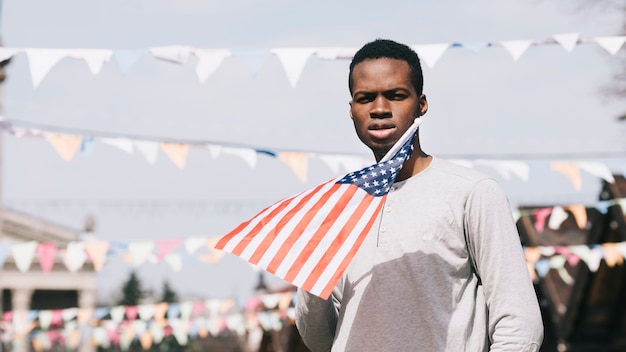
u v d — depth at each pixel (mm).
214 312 13938
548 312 19031
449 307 3254
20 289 56219
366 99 3467
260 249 3436
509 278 3232
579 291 17328
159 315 13656
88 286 57844
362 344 3293
